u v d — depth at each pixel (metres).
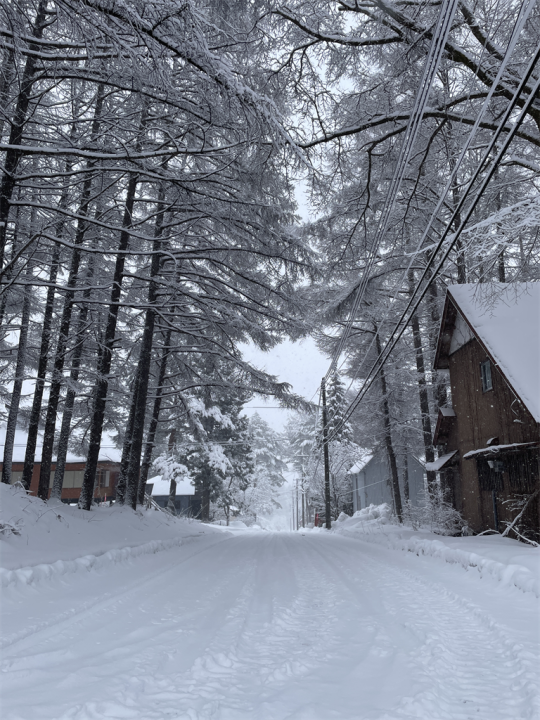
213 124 8.61
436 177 16.73
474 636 4.98
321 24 11.58
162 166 12.13
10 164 10.38
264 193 12.28
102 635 4.90
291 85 12.09
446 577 8.80
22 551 8.17
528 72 7.34
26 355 21.28
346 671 4.03
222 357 20.84
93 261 18.89
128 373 23.61
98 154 8.90
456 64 12.52
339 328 25.97
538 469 13.23
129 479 18.89
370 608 6.41
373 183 15.45
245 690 3.61
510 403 14.64
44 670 3.82
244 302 18.56
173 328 20.08
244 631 5.24
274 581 8.81
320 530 38.22
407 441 29.64
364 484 49.78
